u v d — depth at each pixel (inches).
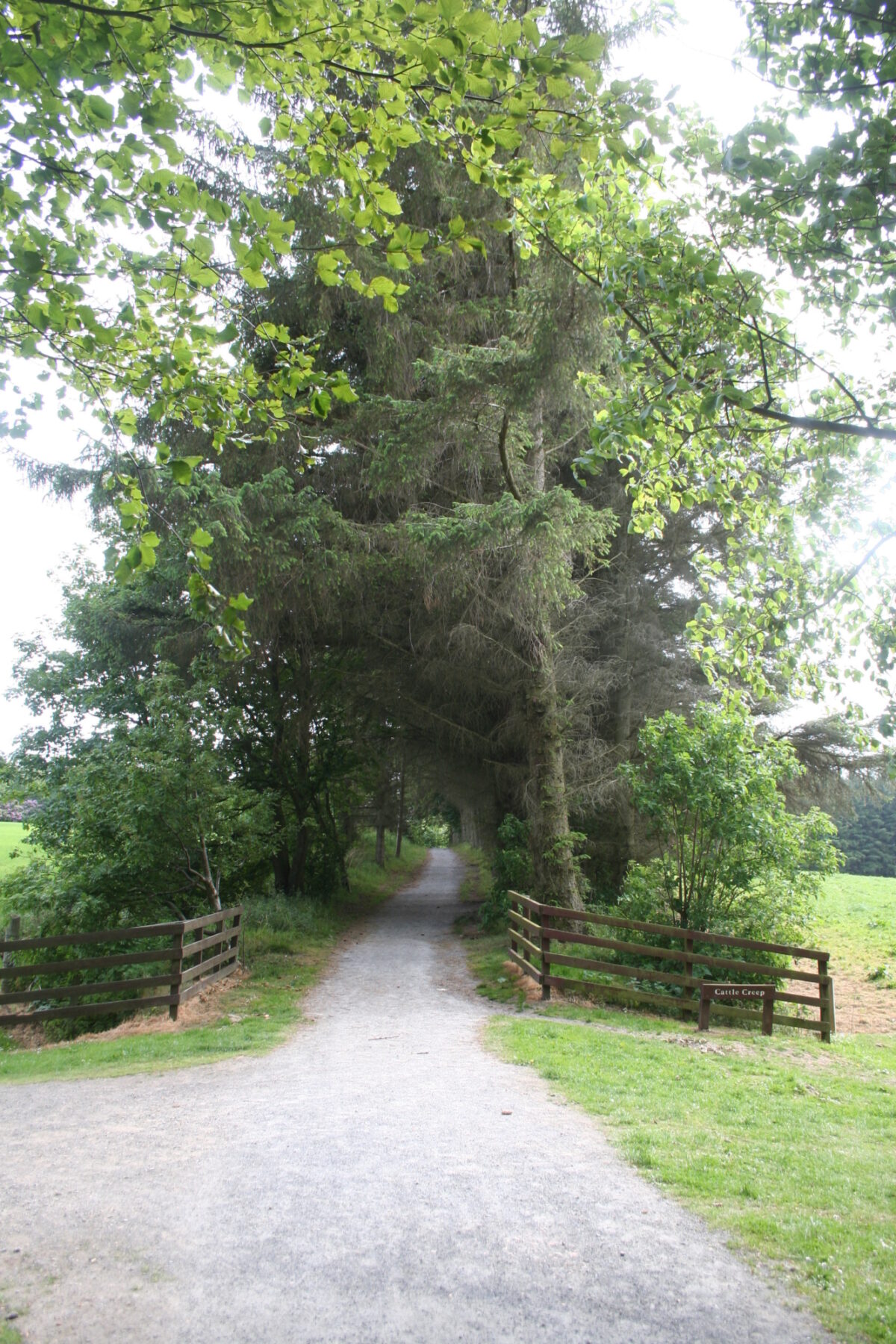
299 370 185.8
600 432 232.1
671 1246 156.2
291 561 578.2
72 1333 126.0
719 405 199.2
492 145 152.4
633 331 244.8
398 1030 380.8
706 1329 128.5
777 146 183.6
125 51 139.6
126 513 176.1
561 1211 171.2
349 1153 207.6
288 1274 144.3
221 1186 184.2
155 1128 231.6
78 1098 268.5
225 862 557.0
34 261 153.6
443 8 129.1
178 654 677.3
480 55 138.8
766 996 402.3
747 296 220.2
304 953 608.4
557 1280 142.9
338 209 167.2
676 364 223.0
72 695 781.9
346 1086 279.3
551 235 271.0
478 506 500.4
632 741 706.2
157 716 537.0
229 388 193.0
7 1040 489.1
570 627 656.4
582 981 432.8
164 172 154.4
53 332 183.2
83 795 504.7
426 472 560.4
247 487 558.9
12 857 566.6
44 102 148.5
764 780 452.8
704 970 445.4
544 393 494.6
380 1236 159.3
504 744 723.4
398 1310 133.1
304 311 624.4
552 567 514.3
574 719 668.1
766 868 465.4
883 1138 243.6
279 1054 337.1
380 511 660.7
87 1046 355.3
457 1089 273.1
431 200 595.8
